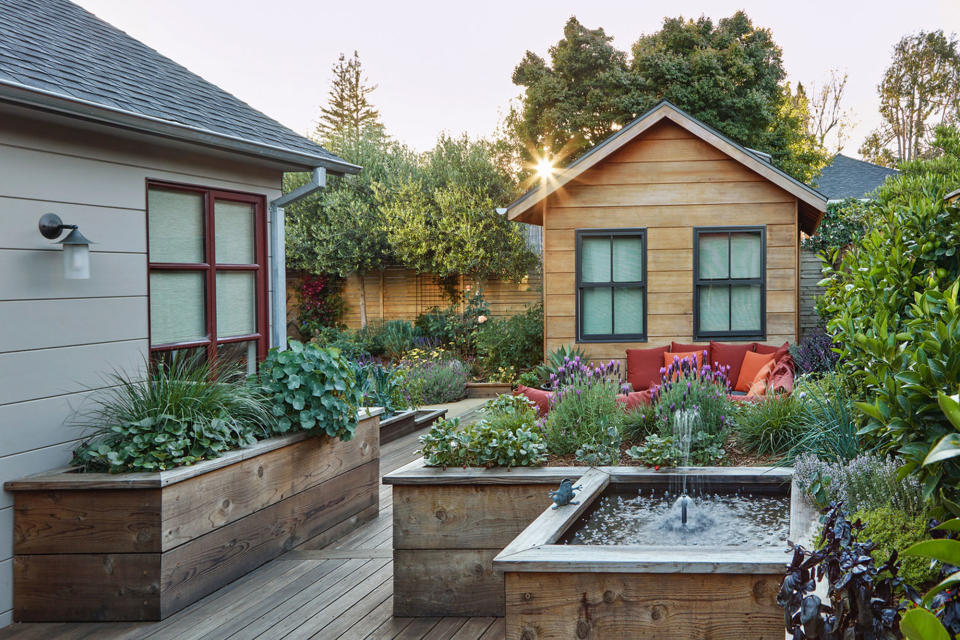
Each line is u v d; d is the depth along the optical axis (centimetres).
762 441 388
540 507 335
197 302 482
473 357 1295
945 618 120
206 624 330
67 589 339
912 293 307
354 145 1571
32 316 360
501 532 337
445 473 341
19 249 354
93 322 396
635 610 235
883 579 149
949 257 308
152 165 439
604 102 1845
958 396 128
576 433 388
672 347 822
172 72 547
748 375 750
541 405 441
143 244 432
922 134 3662
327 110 3634
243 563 391
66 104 342
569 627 238
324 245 1425
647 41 1941
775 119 1800
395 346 1288
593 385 445
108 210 408
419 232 1366
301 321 1475
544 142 1978
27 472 354
